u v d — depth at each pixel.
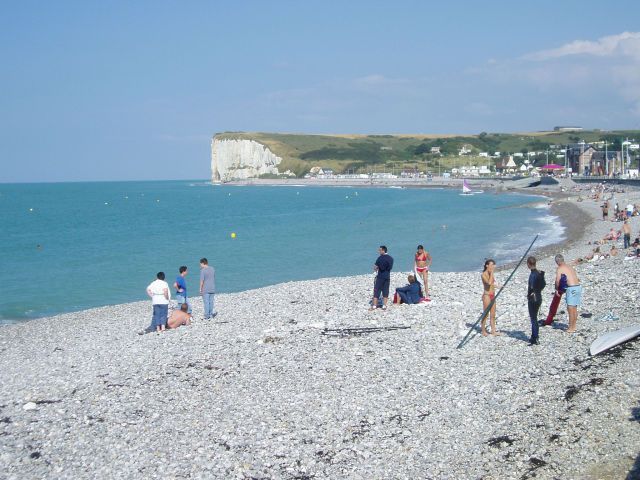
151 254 57.34
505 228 72.06
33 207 157.50
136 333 23.64
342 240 65.88
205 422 13.48
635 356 14.33
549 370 14.51
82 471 11.64
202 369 17.05
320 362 16.86
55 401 15.38
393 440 12.16
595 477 10.10
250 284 40.19
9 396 15.92
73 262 52.81
